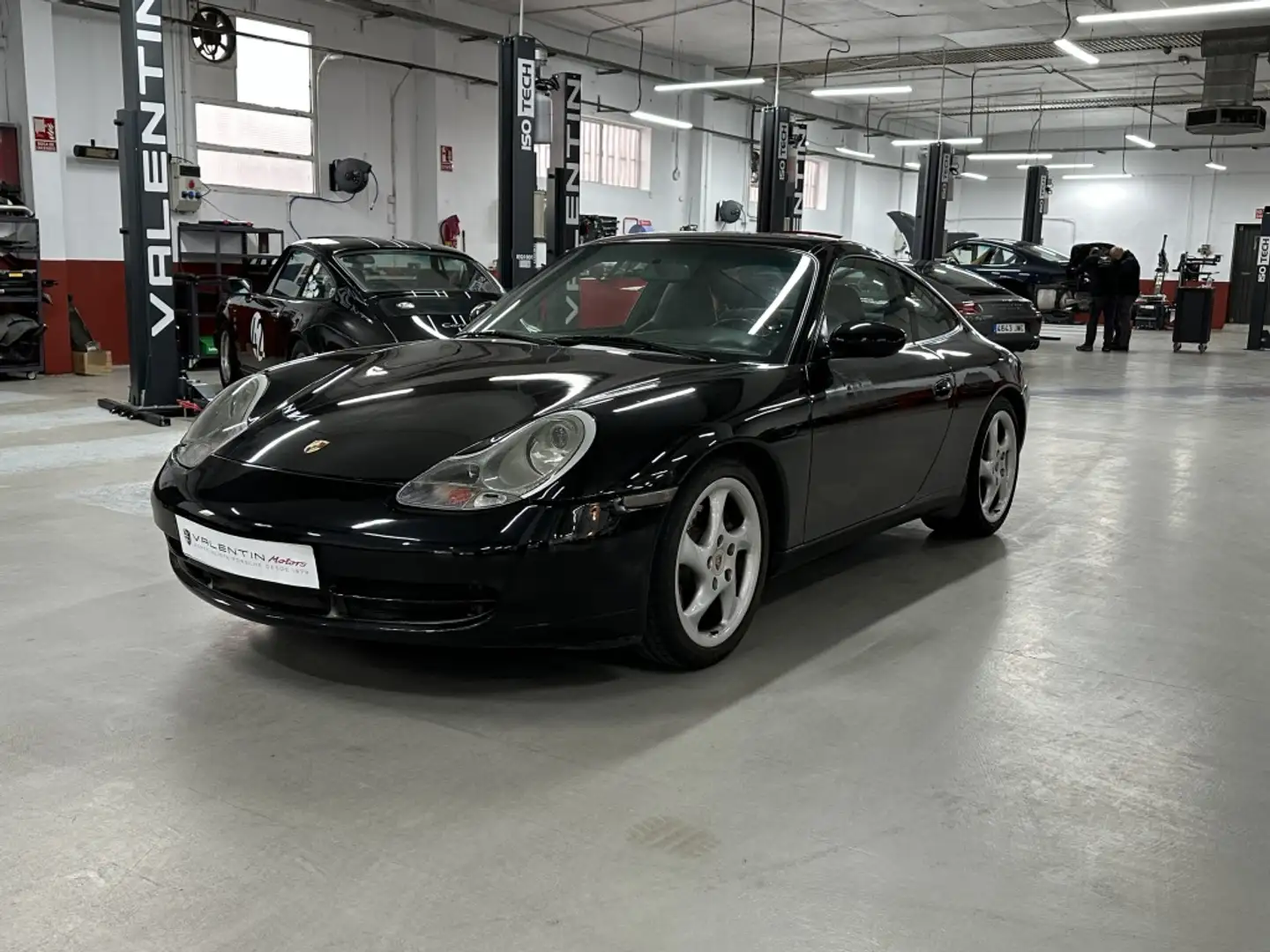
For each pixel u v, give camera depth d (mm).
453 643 2088
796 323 2773
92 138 10062
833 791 1893
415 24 12953
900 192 25859
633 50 16641
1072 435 6594
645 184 17656
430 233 13523
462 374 2541
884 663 2549
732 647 2510
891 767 1995
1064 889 1602
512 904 1520
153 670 2371
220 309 7406
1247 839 1769
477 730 2102
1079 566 3527
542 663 2463
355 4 12016
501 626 2070
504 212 9023
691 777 1929
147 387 6523
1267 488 5023
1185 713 2307
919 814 1820
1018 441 3953
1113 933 1490
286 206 11930
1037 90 20188
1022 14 14055
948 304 3719
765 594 3098
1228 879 1643
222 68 11117
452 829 1723
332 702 2217
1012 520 4215
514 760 1976
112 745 1998
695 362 2615
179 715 2137
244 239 10781
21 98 9469
